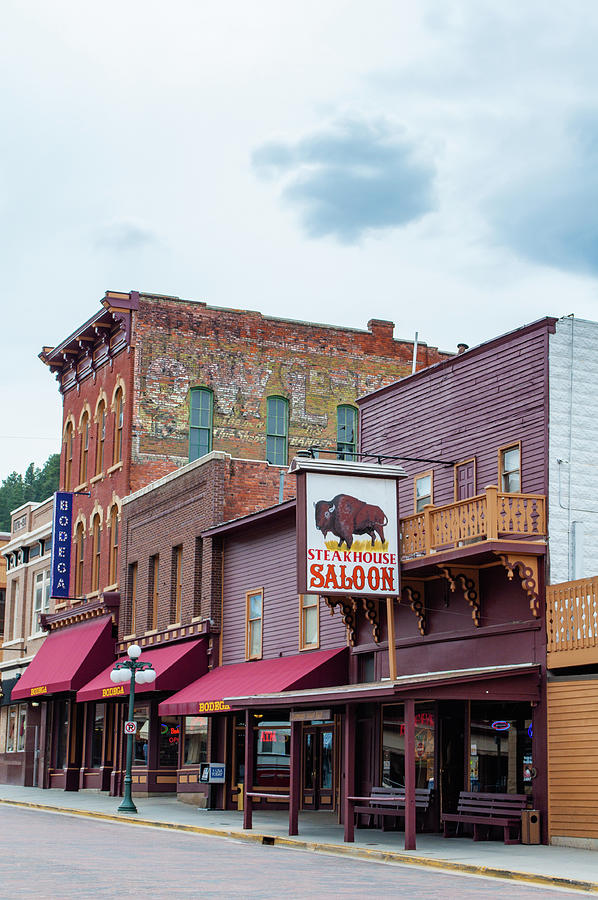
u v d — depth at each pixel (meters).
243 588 36.19
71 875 16.80
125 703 41.94
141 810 33.59
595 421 26.03
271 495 38.31
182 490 39.69
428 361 49.88
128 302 45.16
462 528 25.38
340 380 47.91
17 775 51.84
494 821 23.67
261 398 46.50
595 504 25.58
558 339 25.98
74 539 49.44
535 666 24.14
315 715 25.62
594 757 22.91
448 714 26.66
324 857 21.98
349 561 26.64
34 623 54.44
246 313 46.88
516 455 26.38
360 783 29.38
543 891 16.95
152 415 44.91
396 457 28.36
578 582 23.64
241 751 34.38
